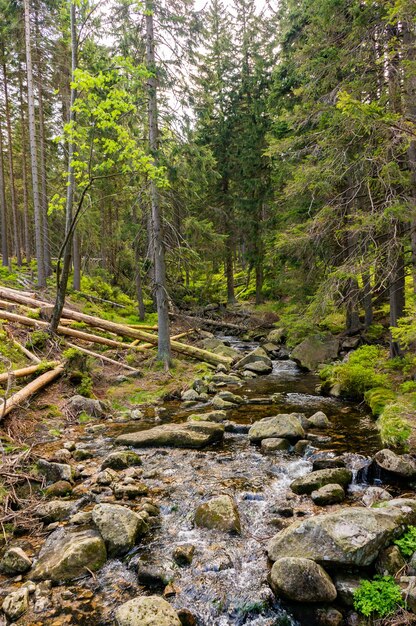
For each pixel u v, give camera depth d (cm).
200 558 433
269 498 555
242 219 2377
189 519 512
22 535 483
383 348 1316
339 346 1547
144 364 1395
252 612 365
